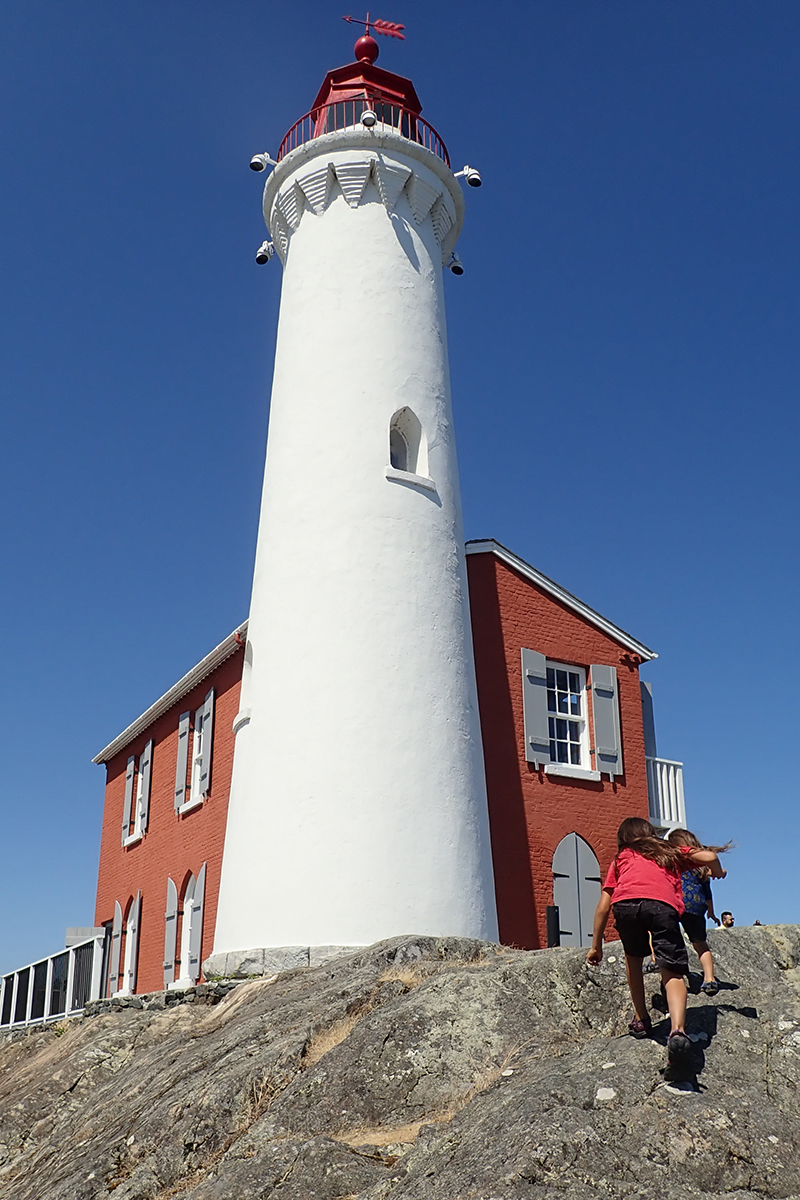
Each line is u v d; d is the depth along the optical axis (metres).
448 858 15.09
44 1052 13.74
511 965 9.20
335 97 20.19
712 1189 6.12
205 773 21.08
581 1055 7.55
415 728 15.52
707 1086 6.78
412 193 18.61
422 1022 8.67
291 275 18.64
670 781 20.80
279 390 18.12
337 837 14.79
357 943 14.27
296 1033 9.43
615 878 7.65
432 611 16.39
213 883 19.98
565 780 19.05
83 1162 8.76
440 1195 6.21
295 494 16.95
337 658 15.70
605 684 20.12
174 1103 8.90
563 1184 6.07
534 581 19.89
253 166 19.39
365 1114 8.09
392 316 17.81
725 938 9.89
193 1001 13.79
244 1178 7.12
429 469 17.36
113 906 26.33
